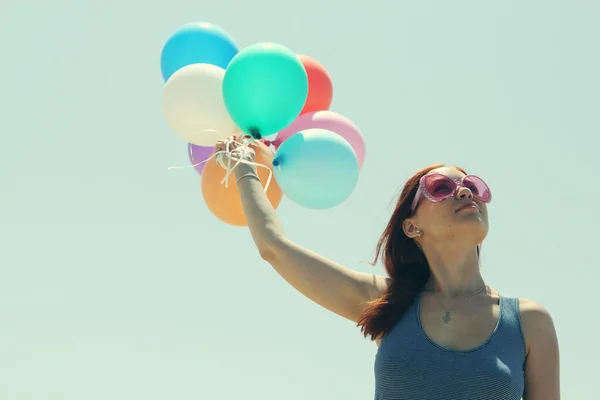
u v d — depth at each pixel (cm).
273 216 328
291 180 375
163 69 438
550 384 271
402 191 314
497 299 283
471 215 290
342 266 315
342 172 376
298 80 379
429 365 266
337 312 313
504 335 270
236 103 375
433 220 296
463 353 265
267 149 385
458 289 291
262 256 321
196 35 425
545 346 272
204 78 392
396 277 303
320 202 379
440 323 278
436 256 297
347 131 415
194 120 389
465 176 301
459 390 260
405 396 267
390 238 314
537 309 276
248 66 371
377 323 286
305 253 314
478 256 328
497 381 259
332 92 444
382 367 276
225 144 363
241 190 339
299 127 412
